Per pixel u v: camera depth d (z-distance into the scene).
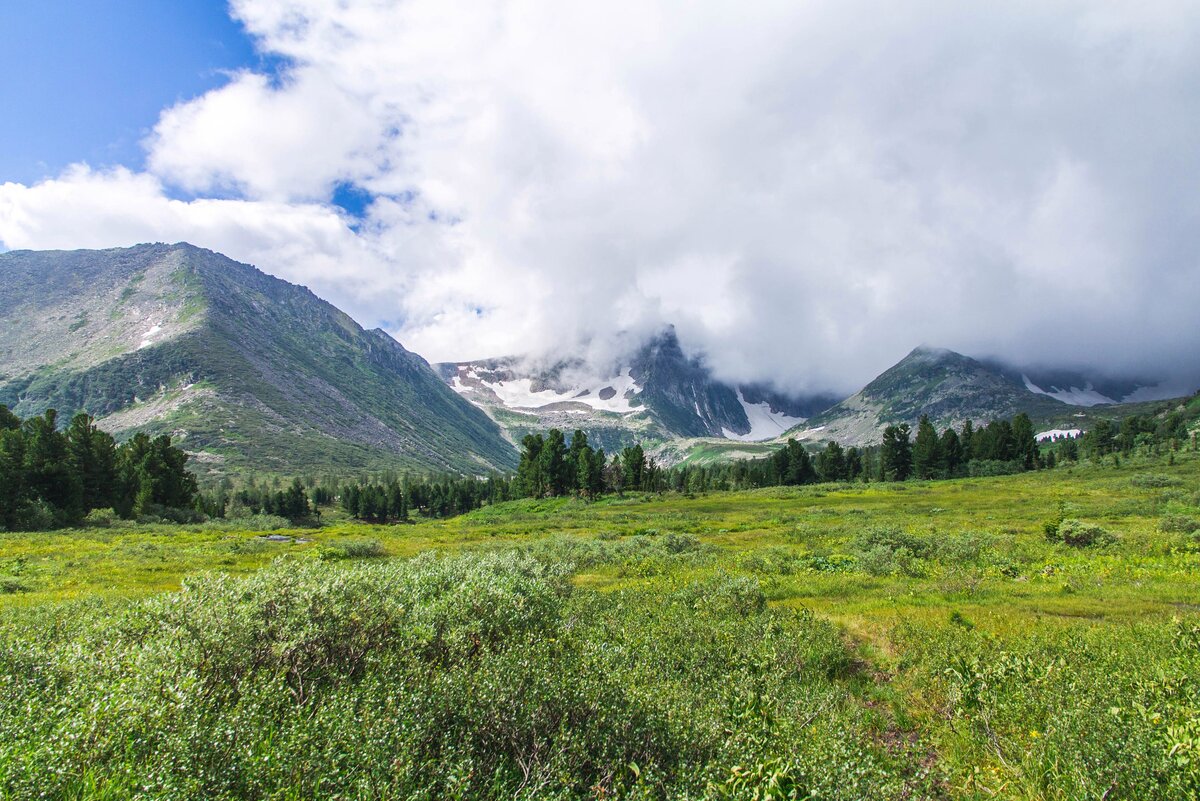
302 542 52.78
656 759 6.04
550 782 5.31
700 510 77.12
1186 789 5.46
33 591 24.42
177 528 71.00
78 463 77.25
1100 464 105.06
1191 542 25.64
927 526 42.03
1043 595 17.67
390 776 4.88
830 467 138.25
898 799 5.66
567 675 6.96
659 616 14.23
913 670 10.91
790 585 20.77
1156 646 10.85
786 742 6.50
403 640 7.93
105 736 5.14
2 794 4.38
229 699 6.54
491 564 15.20
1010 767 6.98
